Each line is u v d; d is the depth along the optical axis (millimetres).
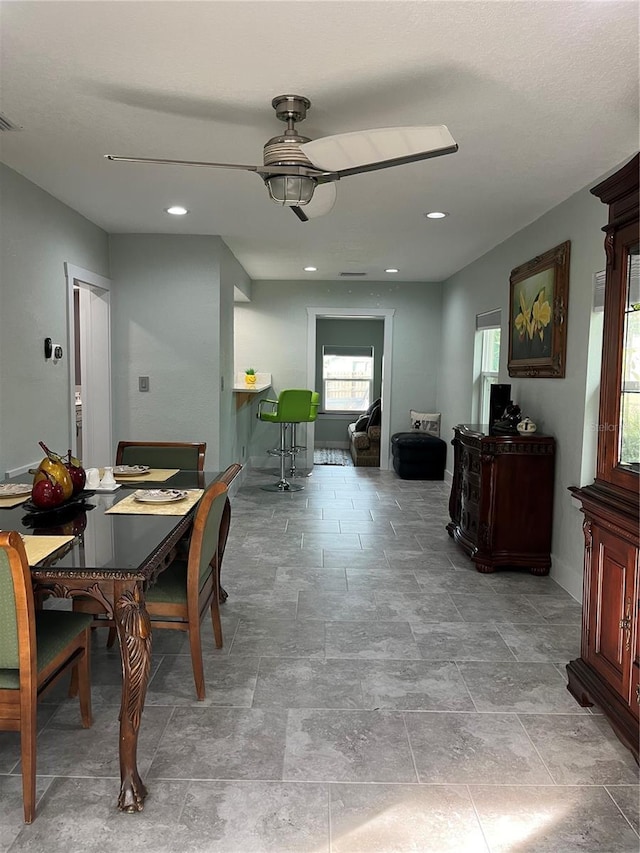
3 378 3273
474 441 4195
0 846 1719
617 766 2113
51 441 3881
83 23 1891
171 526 2379
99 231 4879
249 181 3572
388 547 4695
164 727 2299
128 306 5238
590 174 3355
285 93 2377
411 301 8109
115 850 1707
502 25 1880
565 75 2205
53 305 3928
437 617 3367
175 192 3820
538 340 4266
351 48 2029
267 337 8125
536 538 4070
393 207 4098
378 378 10680
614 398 2391
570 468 3787
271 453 7781
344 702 2492
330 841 1747
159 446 3854
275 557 4410
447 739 2250
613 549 2328
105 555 2018
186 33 1942
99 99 2459
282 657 2879
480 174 3361
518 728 2328
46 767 2062
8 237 3318
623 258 2324
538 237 4371
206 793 1938
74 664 2174
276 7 1788
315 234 5059
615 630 2307
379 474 7980
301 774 2037
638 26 1875
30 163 3258
